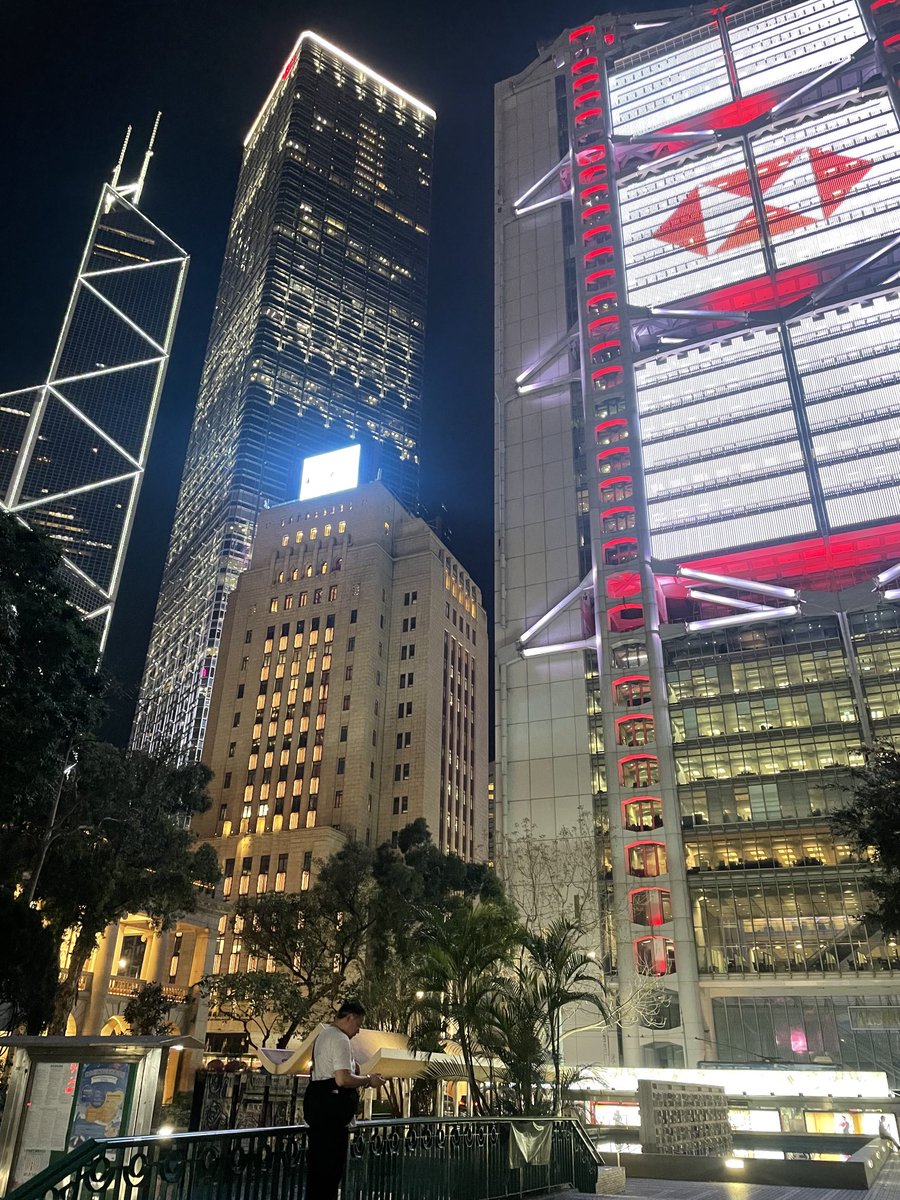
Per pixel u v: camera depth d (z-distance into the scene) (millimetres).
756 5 110188
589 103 114250
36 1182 6387
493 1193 13555
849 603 74875
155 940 68500
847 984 62500
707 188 101750
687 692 77688
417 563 135750
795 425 85312
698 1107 27266
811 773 70250
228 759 126062
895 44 98250
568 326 101562
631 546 87438
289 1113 20188
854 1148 31562
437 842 118438
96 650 35938
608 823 75438
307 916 60000
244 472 187875
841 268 91500
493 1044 23250
